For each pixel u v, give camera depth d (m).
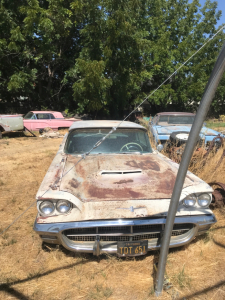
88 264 2.58
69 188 2.59
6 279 2.34
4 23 13.76
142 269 2.50
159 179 2.87
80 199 2.48
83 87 14.02
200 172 4.87
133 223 2.29
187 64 18.22
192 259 2.64
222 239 2.99
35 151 8.28
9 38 13.72
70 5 14.15
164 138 6.38
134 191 2.60
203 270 2.48
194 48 19.03
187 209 2.57
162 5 19.44
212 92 1.48
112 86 15.30
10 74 15.12
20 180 5.15
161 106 21.03
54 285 2.29
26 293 2.19
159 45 17.08
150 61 17.09
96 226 2.28
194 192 2.57
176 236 2.58
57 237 2.38
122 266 2.55
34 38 14.99
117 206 2.39
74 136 3.88
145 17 17.66
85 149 3.74
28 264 2.57
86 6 13.77
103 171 2.96
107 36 14.18
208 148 5.20
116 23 13.45
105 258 2.67
